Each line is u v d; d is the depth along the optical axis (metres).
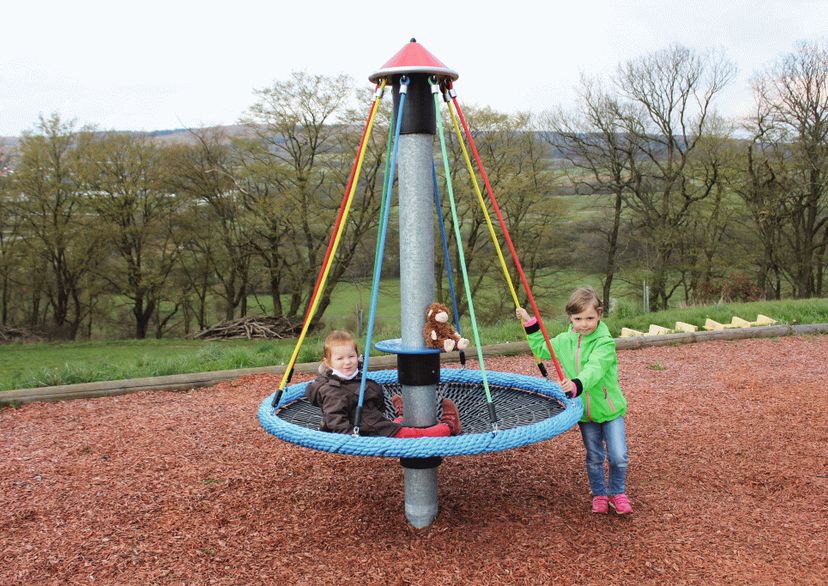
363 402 3.23
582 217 26.38
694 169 25.25
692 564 3.16
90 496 4.12
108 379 7.51
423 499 3.60
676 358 8.66
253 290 27.94
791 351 8.96
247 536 3.54
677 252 26.30
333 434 2.99
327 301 25.31
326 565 3.21
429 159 3.37
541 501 3.97
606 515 3.75
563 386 3.41
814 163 23.70
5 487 4.29
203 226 27.20
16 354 20.44
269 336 25.05
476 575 3.08
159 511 3.88
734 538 3.44
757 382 7.14
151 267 27.53
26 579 3.11
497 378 4.47
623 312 13.35
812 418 5.70
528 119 23.67
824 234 25.38
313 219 24.14
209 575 3.12
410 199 3.35
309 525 3.67
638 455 4.84
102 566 3.22
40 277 27.75
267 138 23.94
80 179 25.86
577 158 25.52
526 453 4.88
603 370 3.53
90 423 5.82
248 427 5.62
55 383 7.32
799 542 3.38
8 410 6.34
